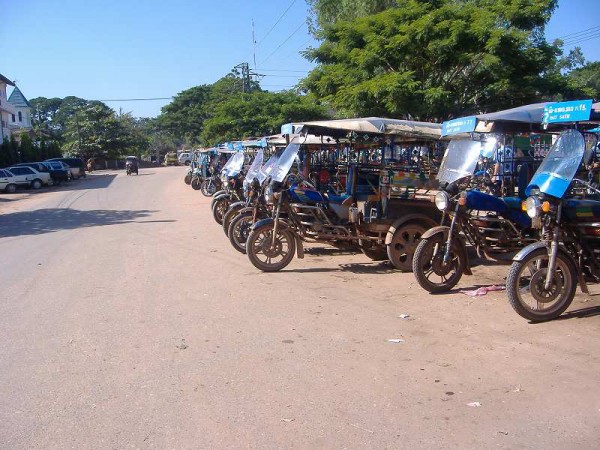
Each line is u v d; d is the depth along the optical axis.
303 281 7.60
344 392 4.07
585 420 3.60
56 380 4.39
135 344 5.19
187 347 5.08
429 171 8.95
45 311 6.39
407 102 15.91
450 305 6.25
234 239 9.58
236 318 5.93
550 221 5.48
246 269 8.43
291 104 28.72
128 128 75.38
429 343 5.05
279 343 5.13
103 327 5.73
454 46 15.95
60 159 44.53
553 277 5.53
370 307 6.25
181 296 6.94
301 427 3.57
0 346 5.22
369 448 3.31
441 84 17.20
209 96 67.50
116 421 3.70
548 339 5.05
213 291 7.14
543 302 5.56
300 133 8.49
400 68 17.36
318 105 28.27
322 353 4.86
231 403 3.93
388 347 4.97
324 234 8.19
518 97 17.31
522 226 6.79
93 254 10.22
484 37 15.68
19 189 33.75
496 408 3.79
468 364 4.55
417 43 16.33
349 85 17.42
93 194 27.27
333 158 11.59
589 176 7.21
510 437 3.42
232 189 12.91
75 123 68.56
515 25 16.33
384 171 8.30
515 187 9.58
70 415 3.80
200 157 28.62
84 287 7.55
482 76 17.00
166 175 44.47
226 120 32.72
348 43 18.27
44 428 3.63
